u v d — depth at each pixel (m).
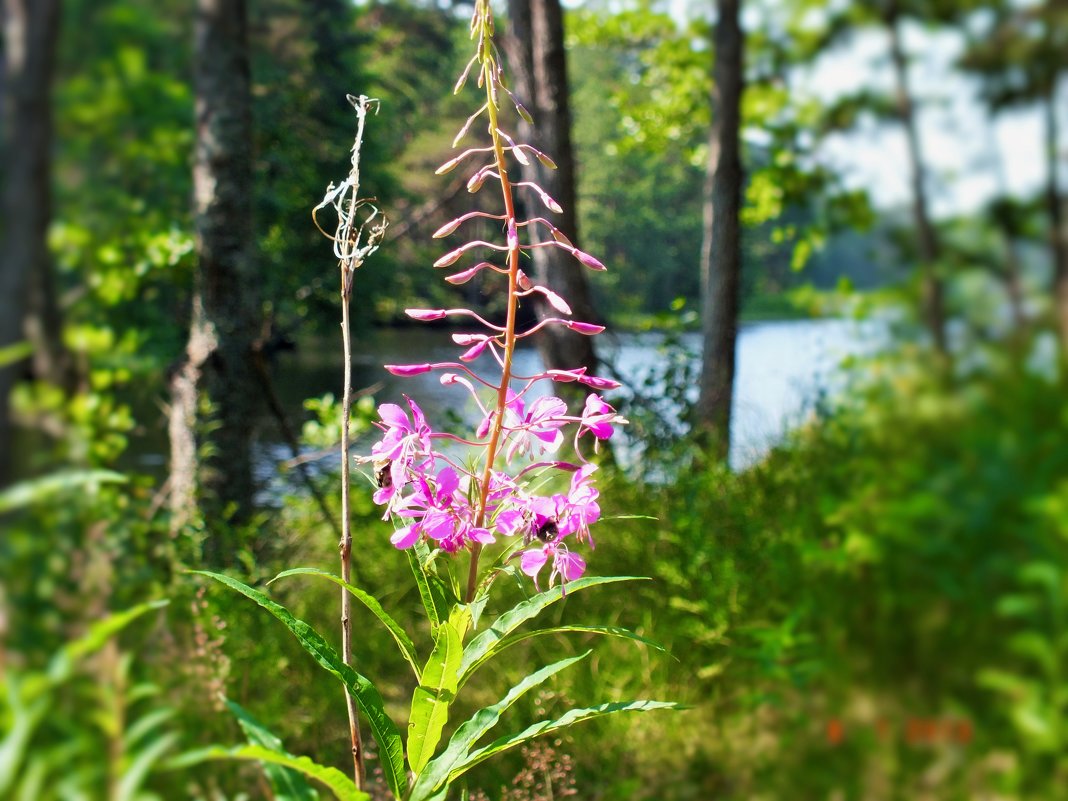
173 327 6.23
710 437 6.32
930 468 4.61
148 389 5.21
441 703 2.04
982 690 3.69
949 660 3.86
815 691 3.75
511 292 2.02
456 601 2.06
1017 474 4.22
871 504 4.30
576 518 2.00
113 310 5.03
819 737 3.57
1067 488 3.61
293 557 5.15
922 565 4.12
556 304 1.98
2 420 3.62
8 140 4.23
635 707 2.06
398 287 22.83
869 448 5.10
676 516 4.90
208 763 2.88
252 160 5.54
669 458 6.21
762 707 3.76
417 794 2.08
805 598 3.95
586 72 36.44
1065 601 3.36
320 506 5.07
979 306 7.06
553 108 7.24
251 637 3.96
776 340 21.53
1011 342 6.30
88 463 3.68
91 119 4.79
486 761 3.57
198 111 5.46
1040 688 3.28
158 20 5.36
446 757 2.11
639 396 7.26
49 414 3.70
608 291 31.52
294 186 19.00
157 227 5.27
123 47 4.96
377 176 20.59
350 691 2.02
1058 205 8.44
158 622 3.26
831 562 4.04
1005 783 3.22
